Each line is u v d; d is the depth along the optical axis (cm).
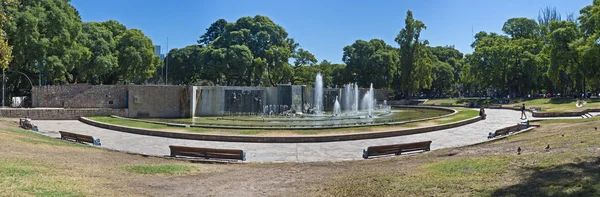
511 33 6756
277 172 1238
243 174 1200
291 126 2450
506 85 6394
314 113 3991
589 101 4378
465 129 2516
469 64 6881
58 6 4091
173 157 1523
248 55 5838
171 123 2683
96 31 4981
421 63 6312
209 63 5859
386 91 6234
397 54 7262
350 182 1011
